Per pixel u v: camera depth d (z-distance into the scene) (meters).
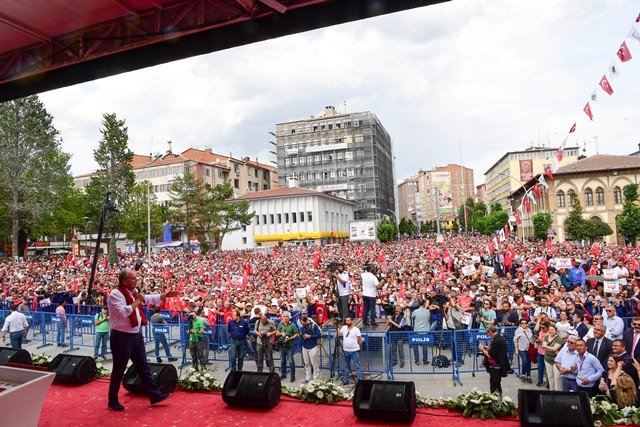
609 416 6.40
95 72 9.05
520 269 23.88
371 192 112.56
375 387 6.77
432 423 6.53
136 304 6.79
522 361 11.66
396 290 18.19
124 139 62.12
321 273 25.69
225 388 7.27
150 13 8.09
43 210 53.22
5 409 4.32
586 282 20.72
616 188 67.75
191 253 54.81
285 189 80.50
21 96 10.06
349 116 115.06
